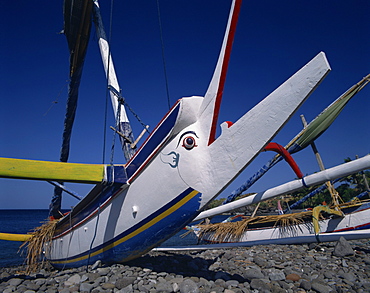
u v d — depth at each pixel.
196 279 4.61
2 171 4.10
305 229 10.16
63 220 6.84
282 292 4.17
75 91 7.82
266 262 6.43
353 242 9.88
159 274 4.90
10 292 4.47
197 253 8.28
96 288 4.30
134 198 5.02
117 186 5.18
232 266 6.08
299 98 3.41
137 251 5.17
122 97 7.66
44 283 4.85
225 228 12.17
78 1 6.16
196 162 4.45
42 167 4.40
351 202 10.47
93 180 4.77
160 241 4.94
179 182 4.50
